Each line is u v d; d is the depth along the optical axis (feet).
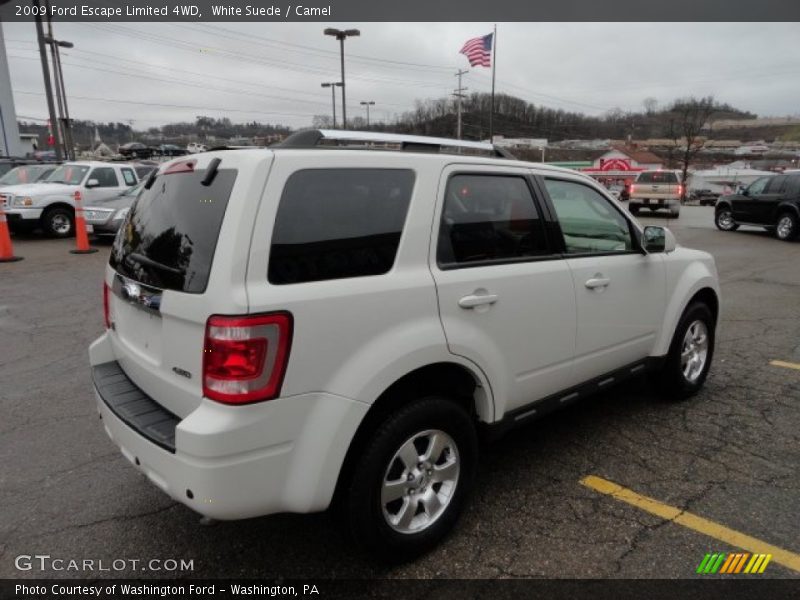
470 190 9.60
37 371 17.04
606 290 11.79
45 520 9.88
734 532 9.52
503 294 9.60
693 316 14.52
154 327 8.43
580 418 13.98
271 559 8.97
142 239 8.94
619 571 8.61
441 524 9.11
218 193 7.53
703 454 12.16
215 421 6.98
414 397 8.86
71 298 26.13
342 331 7.64
